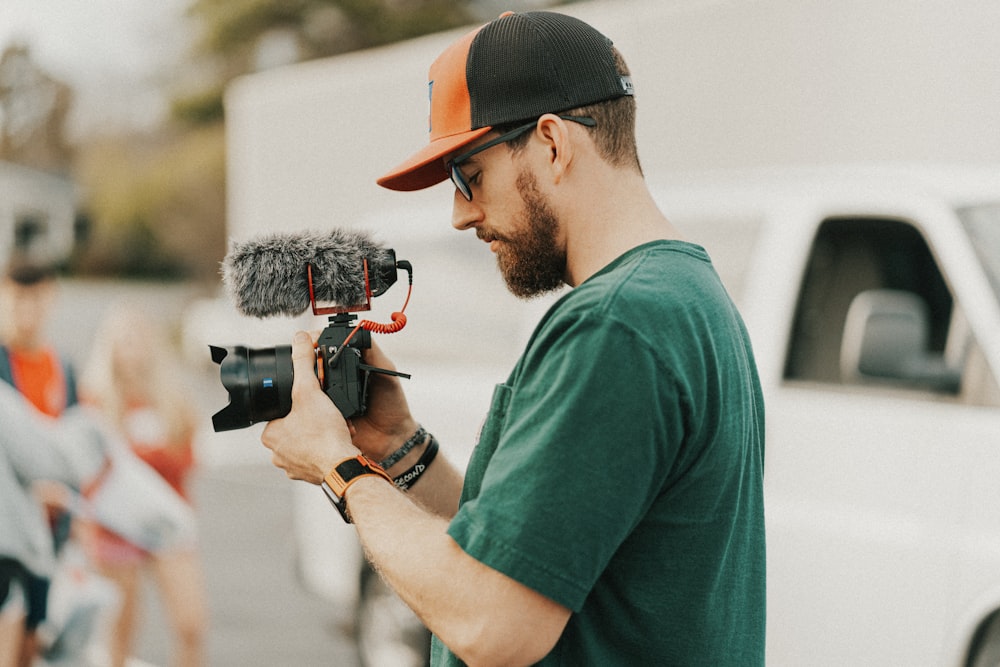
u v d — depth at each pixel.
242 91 10.62
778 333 3.11
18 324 3.45
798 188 3.27
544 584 1.26
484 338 3.95
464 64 1.47
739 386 1.43
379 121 8.82
